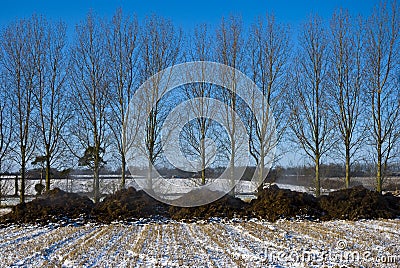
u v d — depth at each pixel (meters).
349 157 20.50
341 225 13.62
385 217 15.07
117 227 13.74
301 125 20.69
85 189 23.11
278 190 16.77
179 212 15.38
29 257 9.23
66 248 10.24
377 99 20.14
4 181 25.42
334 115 20.62
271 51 19.81
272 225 13.83
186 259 8.96
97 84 20.12
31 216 14.76
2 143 20.05
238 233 12.38
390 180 25.12
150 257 9.16
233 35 19.31
